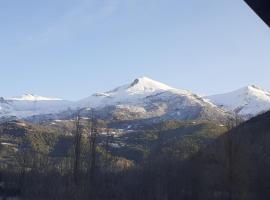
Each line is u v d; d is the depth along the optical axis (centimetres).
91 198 9812
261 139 10856
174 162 10981
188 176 9262
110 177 11269
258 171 8294
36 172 12194
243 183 7600
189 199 8944
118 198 9988
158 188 9856
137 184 10312
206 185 8556
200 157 9238
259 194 7944
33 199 10300
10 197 10688
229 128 8575
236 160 7612
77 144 10488
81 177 10188
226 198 7731
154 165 11269
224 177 7825
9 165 15638
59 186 10356
